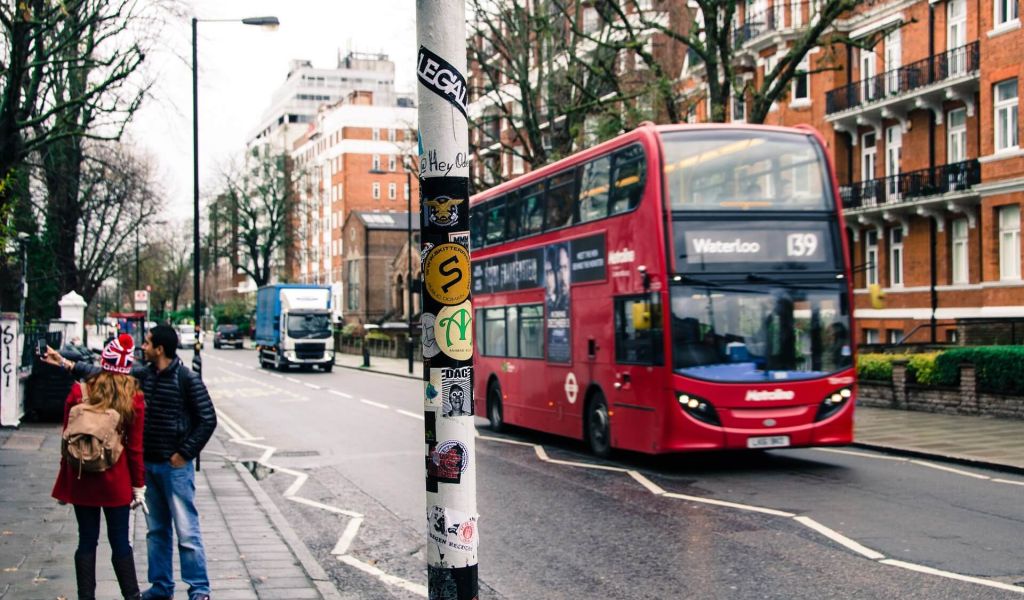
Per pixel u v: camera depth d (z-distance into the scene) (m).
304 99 147.62
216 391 33.69
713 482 12.47
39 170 32.44
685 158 13.11
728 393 12.69
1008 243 28.17
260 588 7.42
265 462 15.73
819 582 7.44
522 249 17.89
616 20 39.06
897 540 8.75
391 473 14.39
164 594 6.73
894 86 33.50
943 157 31.94
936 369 20.16
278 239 91.25
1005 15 28.17
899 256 34.38
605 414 14.66
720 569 7.97
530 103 35.50
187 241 89.25
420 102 4.86
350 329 74.12
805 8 36.97
